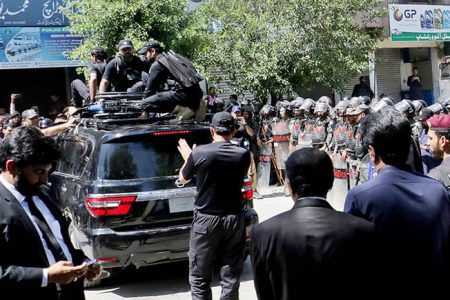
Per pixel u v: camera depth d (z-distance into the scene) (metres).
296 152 2.71
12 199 2.76
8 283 2.64
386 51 20.27
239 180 4.84
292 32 13.24
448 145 3.92
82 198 5.79
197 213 4.80
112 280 6.39
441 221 2.73
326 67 13.38
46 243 2.85
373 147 2.87
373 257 2.55
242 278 6.36
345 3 13.52
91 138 6.07
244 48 13.15
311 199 2.62
